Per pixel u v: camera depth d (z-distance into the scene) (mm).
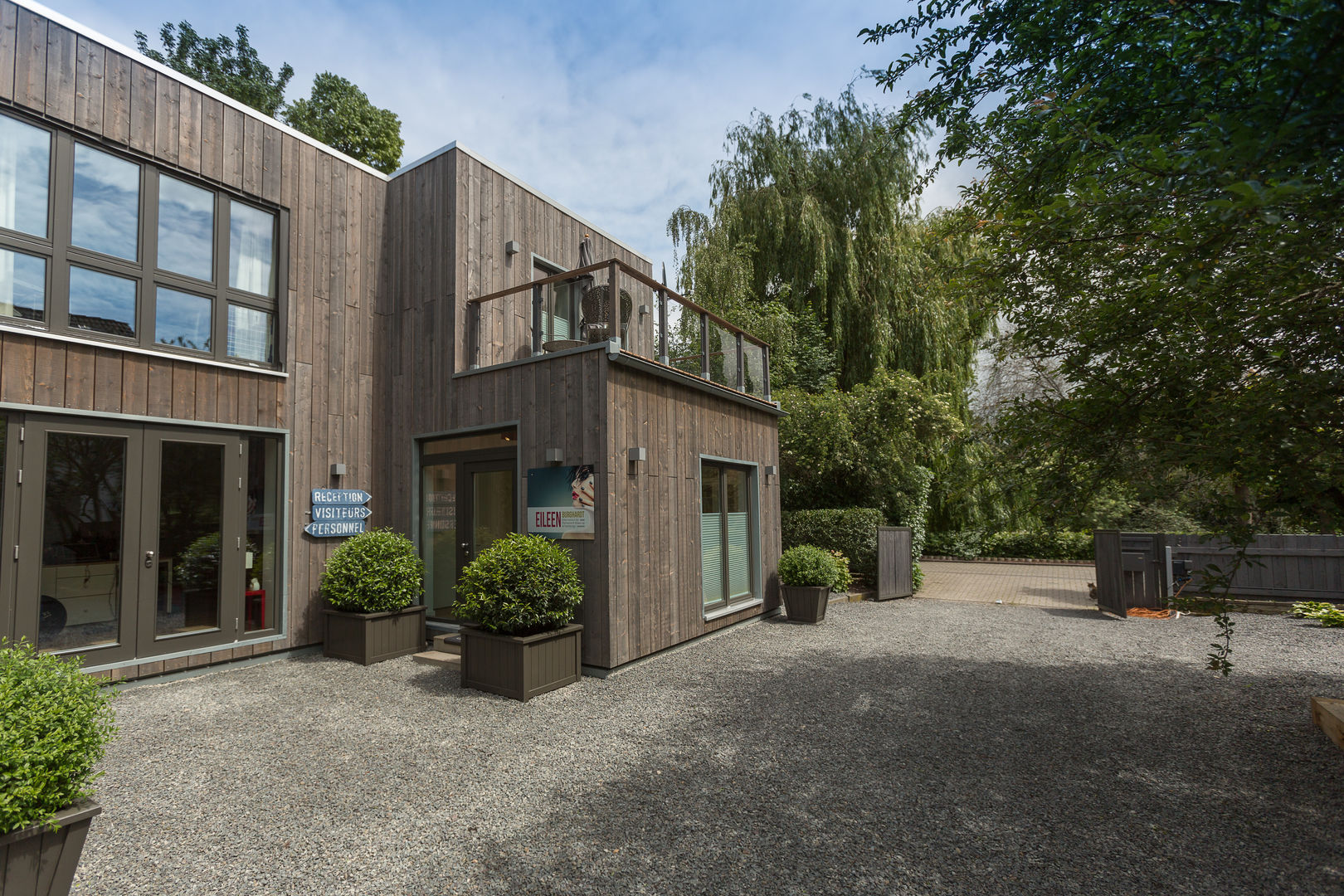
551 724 4898
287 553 7172
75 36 5941
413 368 8125
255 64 19047
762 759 4195
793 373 14539
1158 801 3535
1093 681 5906
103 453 5930
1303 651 6836
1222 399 3051
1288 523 3068
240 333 7055
